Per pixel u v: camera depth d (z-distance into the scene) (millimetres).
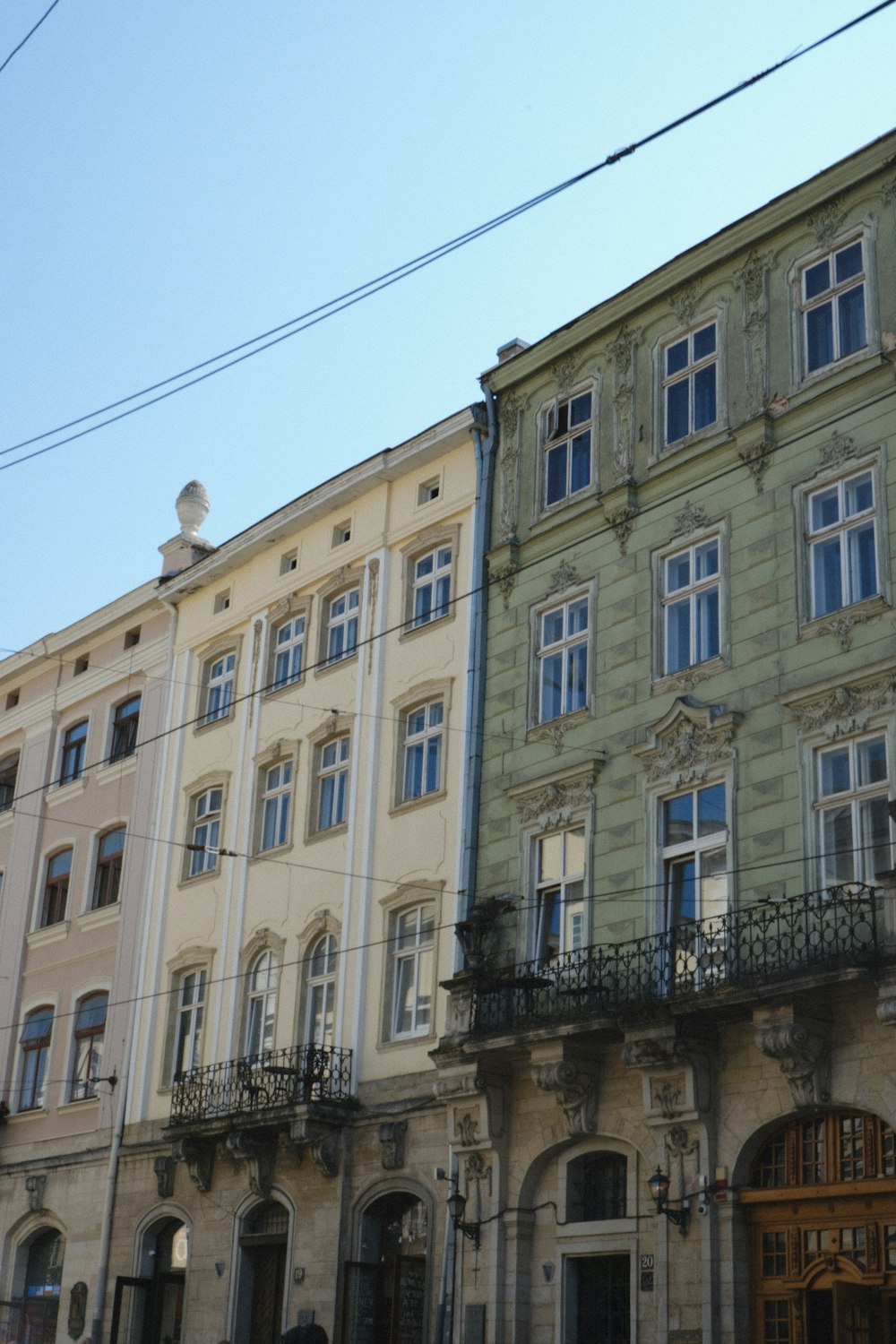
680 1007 20656
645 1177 21938
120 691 37125
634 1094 22281
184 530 37594
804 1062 19906
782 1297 20109
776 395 23766
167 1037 31828
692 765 23047
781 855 21422
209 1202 29188
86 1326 30938
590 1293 22609
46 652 39656
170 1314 29844
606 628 25312
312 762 30562
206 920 31906
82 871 36375
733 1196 20672
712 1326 20281
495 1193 23703
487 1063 23953
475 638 27641
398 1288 24312
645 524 25250
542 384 28094
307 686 31297
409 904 27344
